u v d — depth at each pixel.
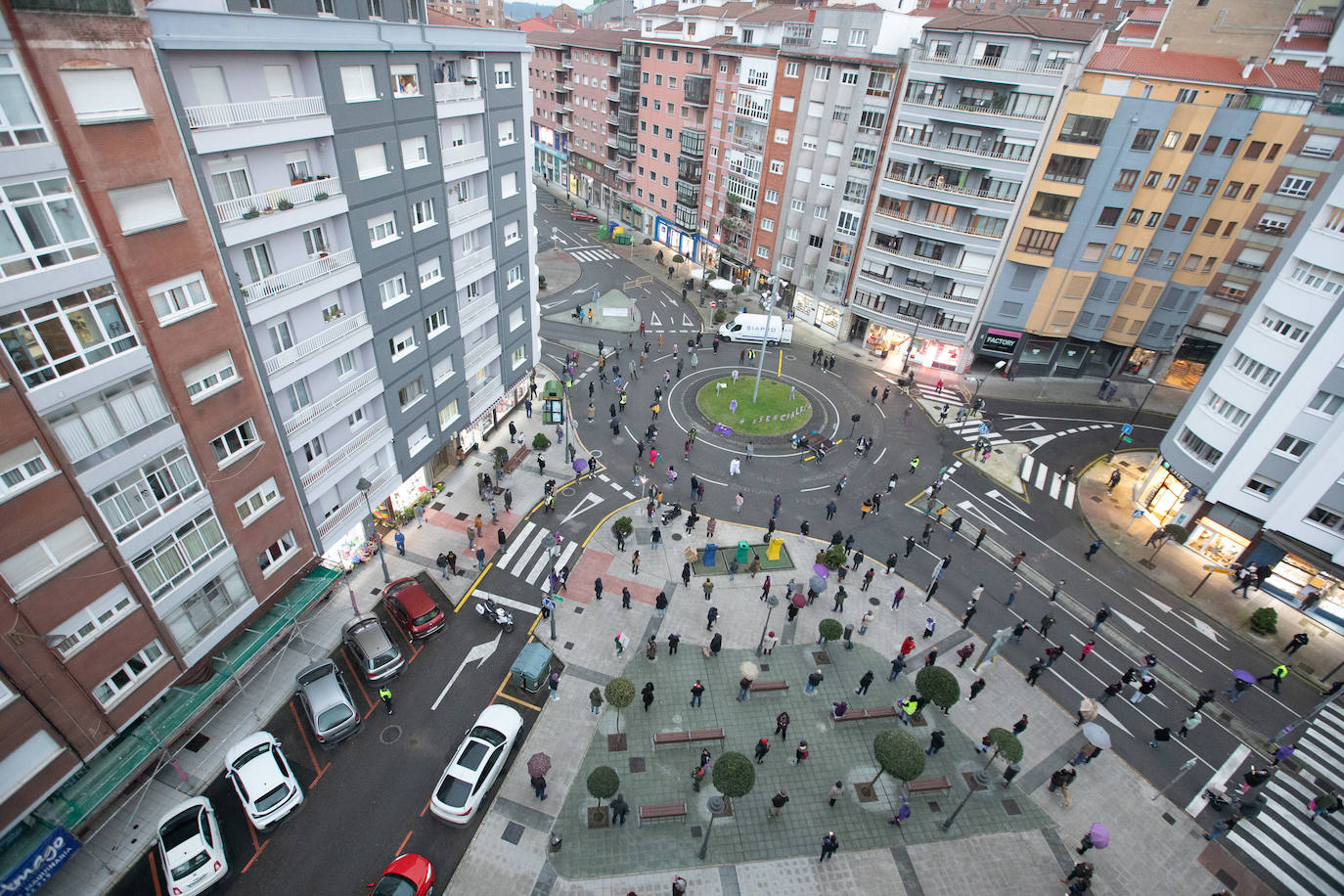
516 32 33.06
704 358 55.84
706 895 20.80
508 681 26.97
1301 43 48.97
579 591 31.59
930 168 49.50
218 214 20.03
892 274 54.41
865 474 42.22
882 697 27.59
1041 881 21.83
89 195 16.48
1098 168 45.94
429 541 33.72
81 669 18.62
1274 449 32.84
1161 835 23.45
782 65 55.94
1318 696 29.39
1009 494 41.53
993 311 52.66
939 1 65.81
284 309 23.03
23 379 16.12
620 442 43.50
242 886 19.89
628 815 22.69
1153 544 37.81
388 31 25.14
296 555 26.38
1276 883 22.31
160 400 19.53
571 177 95.94
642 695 26.81
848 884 21.36
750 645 29.62
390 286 28.58
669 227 77.25
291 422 24.77
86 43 15.75
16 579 16.80
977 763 25.36
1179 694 28.97
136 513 19.47
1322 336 30.44
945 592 33.47
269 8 21.17
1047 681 29.00
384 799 22.53
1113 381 55.38
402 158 27.19
